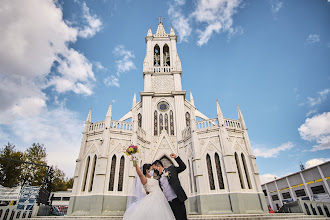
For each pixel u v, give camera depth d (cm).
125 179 2136
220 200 2003
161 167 579
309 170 2950
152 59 3719
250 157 2289
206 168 2216
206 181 2150
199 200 2042
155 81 3375
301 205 1633
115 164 2194
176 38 4038
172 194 520
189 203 2231
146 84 3306
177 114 2934
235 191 1961
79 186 2098
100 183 1988
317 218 1369
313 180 2878
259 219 1420
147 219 452
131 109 3338
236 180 2031
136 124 2470
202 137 2388
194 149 2311
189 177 2355
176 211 499
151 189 524
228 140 2242
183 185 2359
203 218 1484
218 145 2269
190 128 2512
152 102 3122
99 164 2089
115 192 2041
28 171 4000
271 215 1548
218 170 2173
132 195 598
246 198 2005
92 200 1923
